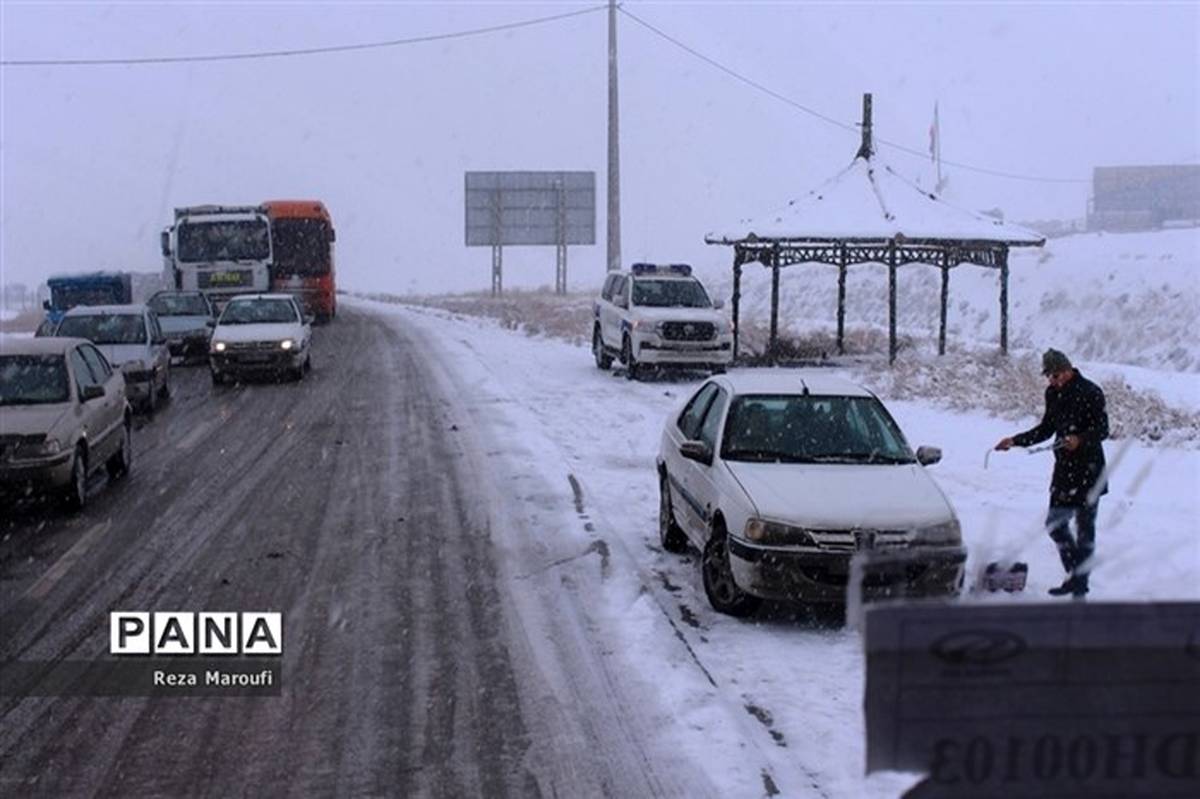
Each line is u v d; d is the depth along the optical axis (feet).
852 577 11.12
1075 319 105.09
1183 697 8.81
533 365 94.27
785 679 24.06
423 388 77.71
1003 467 46.93
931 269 144.87
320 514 40.04
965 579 26.71
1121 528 34.96
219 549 35.37
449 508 40.83
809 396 32.27
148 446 55.06
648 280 85.05
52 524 38.93
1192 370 84.89
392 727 21.95
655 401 70.13
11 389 41.68
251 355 79.71
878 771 8.71
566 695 23.40
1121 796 8.80
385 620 28.40
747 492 28.02
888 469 29.89
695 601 29.86
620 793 19.03
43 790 19.40
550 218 247.70
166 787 19.51
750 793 18.83
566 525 38.11
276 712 22.79
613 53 116.47
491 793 19.13
